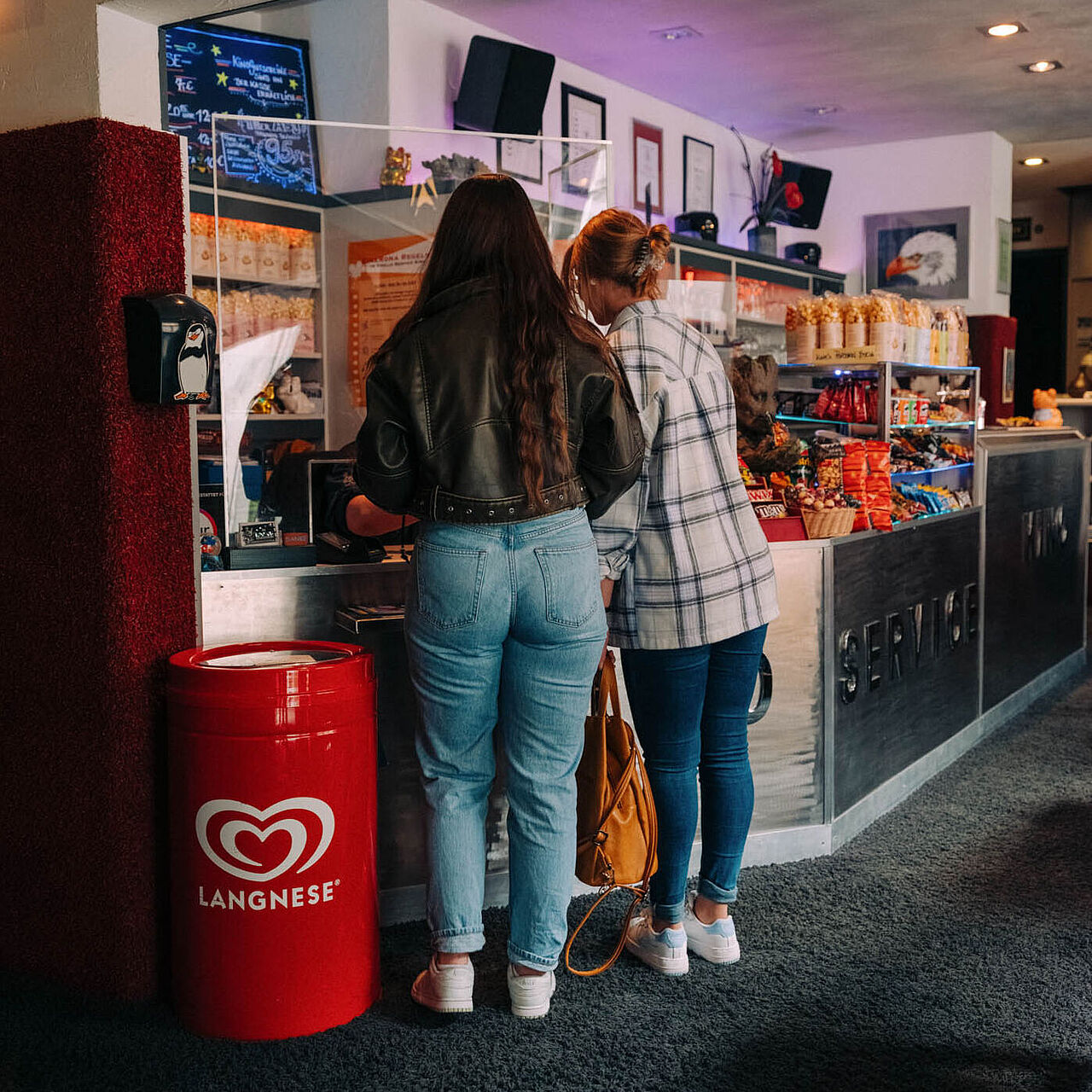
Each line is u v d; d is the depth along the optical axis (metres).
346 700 2.23
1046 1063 2.19
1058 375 10.82
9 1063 2.16
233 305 3.31
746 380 3.67
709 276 6.57
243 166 3.80
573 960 2.61
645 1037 2.27
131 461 2.28
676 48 5.90
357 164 4.15
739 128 7.67
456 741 2.24
